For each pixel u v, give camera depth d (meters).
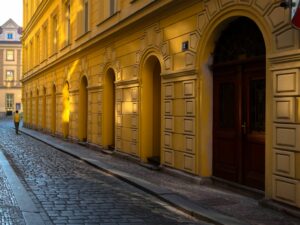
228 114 9.80
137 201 8.71
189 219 7.36
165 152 12.05
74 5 22.30
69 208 7.98
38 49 35.62
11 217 7.16
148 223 7.02
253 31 8.95
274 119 7.74
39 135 28.98
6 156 16.61
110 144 17.69
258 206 8.01
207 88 10.32
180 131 11.20
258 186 8.77
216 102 10.23
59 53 26.08
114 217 7.37
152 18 12.80
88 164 14.50
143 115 13.83
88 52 20.02
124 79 15.42
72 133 23.17
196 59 10.40
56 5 27.19
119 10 15.37
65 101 25.44
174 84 11.50
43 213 7.57
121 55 15.70
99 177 11.75
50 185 10.34
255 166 8.89
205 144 10.33
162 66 12.27
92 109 19.48
